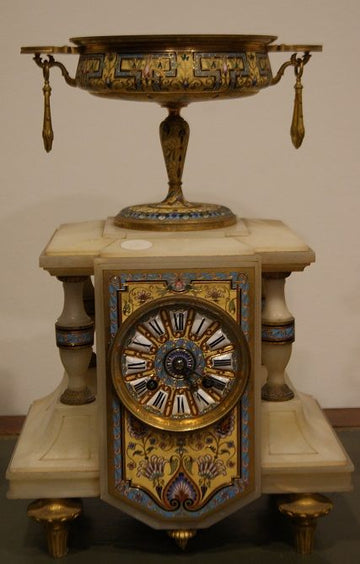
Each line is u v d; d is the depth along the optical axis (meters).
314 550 2.49
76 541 2.54
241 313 2.30
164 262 2.28
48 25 3.11
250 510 2.70
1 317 3.30
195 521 2.40
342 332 3.36
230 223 2.55
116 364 2.31
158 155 3.21
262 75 2.40
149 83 2.31
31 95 3.14
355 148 3.21
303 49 2.44
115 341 2.29
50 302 3.30
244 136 3.21
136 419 2.35
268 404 2.50
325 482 2.42
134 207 2.59
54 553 2.47
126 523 2.64
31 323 3.32
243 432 2.36
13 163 3.18
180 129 2.53
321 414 2.64
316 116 3.18
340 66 3.15
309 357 3.38
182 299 2.28
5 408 3.37
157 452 2.37
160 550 2.50
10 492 2.40
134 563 2.44
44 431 2.50
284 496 2.46
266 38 2.38
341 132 3.20
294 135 2.48
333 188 3.24
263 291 2.70
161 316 2.31
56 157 3.19
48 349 3.34
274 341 2.48
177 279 2.29
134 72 2.31
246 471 2.38
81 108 3.16
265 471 2.40
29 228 3.24
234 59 2.33
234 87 2.35
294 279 3.31
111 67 2.34
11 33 3.10
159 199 3.24
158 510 2.39
